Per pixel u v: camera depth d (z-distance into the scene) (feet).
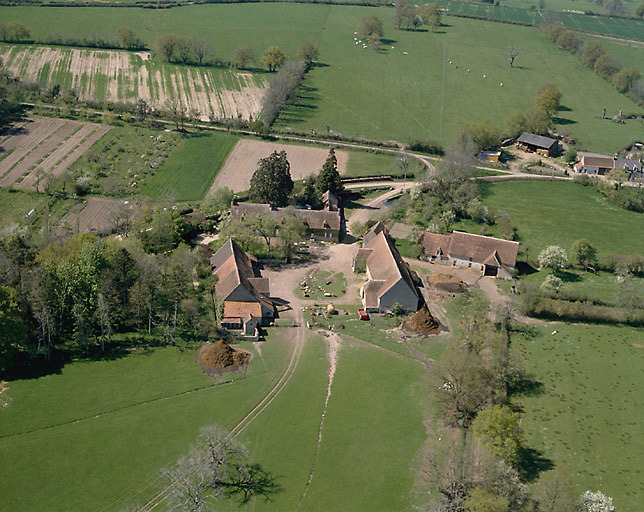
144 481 341.62
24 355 428.97
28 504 325.83
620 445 379.96
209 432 358.64
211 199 639.76
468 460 346.54
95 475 343.87
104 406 391.24
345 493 340.59
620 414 405.18
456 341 443.73
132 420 382.22
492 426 359.05
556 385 430.61
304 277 555.69
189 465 339.77
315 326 482.69
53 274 449.89
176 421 383.04
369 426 387.14
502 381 423.64
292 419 390.42
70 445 361.71
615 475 357.61
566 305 506.07
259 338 466.29
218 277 517.96
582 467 362.33
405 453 367.25
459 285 543.39
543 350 468.75
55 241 513.04
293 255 591.37
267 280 513.04
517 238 643.45
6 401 389.19
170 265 510.58
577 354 465.06
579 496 339.98
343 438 377.50
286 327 481.46
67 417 380.99
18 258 474.90
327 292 532.32
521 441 377.09
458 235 584.40
